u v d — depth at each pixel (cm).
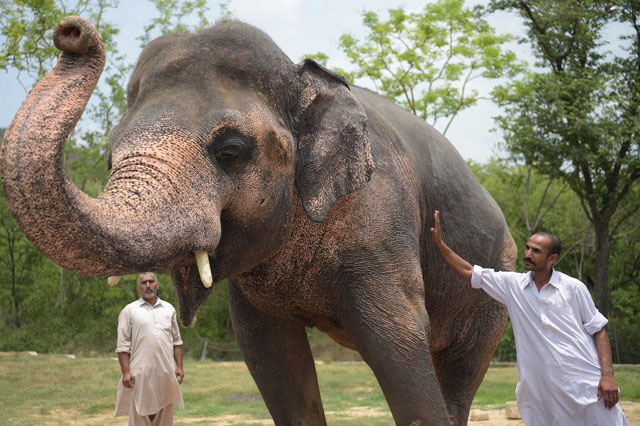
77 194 259
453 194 467
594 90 2195
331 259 379
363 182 367
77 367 1543
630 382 1223
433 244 448
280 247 369
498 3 2178
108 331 2741
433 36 2202
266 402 432
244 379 1390
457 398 517
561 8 2156
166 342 644
